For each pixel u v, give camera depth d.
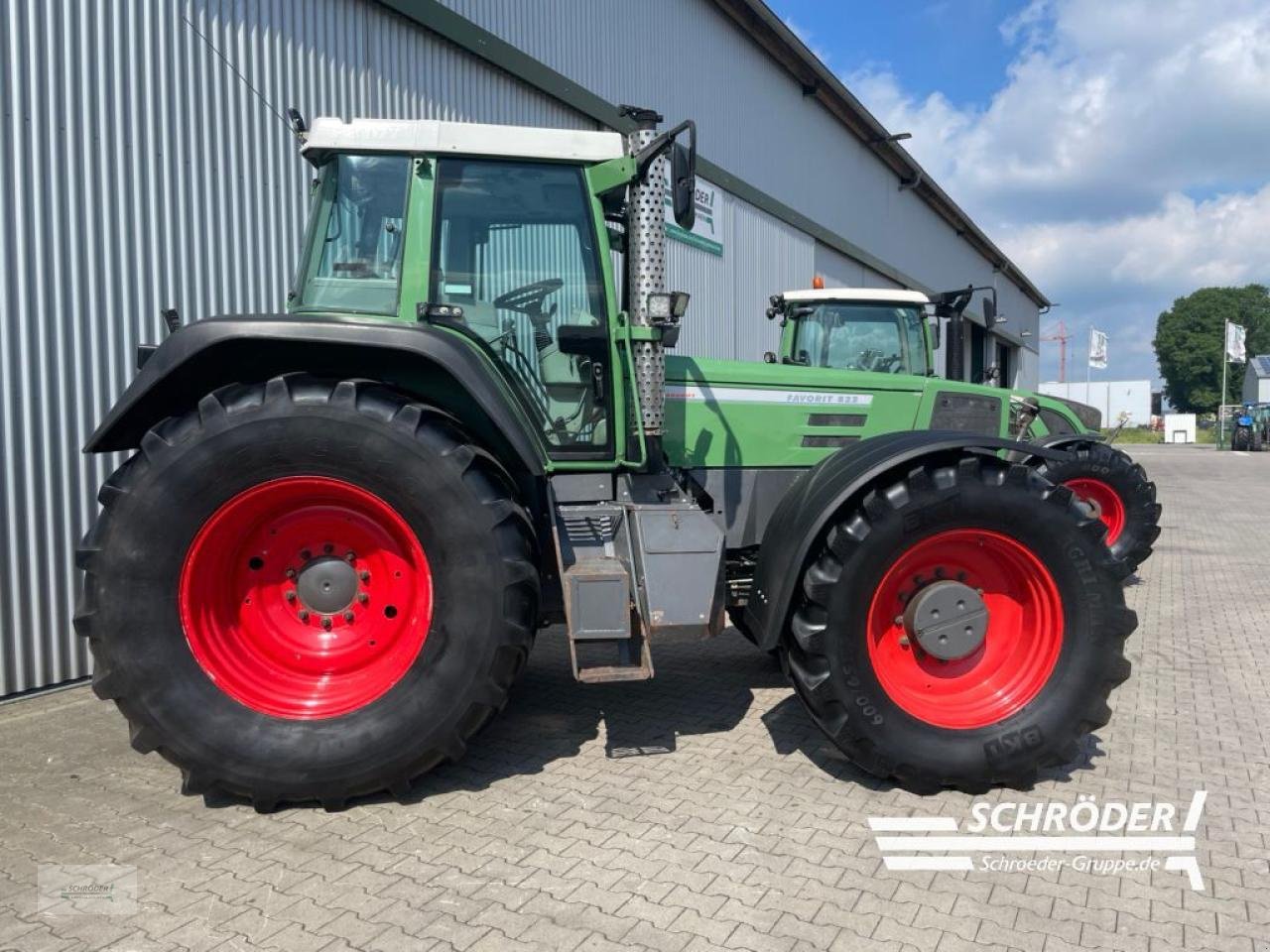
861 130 14.60
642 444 3.41
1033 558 2.97
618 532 3.27
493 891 2.35
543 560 3.28
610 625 3.00
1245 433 30.41
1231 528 9.85
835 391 4.30
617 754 3.31
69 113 4.17
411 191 3.29
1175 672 4.34
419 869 2.47
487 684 2.85
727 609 4.14
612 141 3.43
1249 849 2.58
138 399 2.79
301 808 2.87
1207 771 3.14
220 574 2.88
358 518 2.96
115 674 2.72
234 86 4.90
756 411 4.12
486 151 3.31
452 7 6.20
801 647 2.91
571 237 3.43
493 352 3.36
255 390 2.84
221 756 2.74
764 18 10.59
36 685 4.14
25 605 4.09
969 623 3.01
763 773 3.13
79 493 4.25
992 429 5.01
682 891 2.35
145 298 4.51
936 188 18.27
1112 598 2.96
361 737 2.79
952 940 2.12
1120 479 5.97
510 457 3.25
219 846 2.61
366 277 3.31
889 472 2.98
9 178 3.95
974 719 2.96
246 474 2.79
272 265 5.13
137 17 4.43
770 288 11.80
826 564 2.91
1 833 2.71
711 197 10.12
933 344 6.88
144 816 2.82
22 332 4.02
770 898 2.31
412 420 2.84
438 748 2.84
